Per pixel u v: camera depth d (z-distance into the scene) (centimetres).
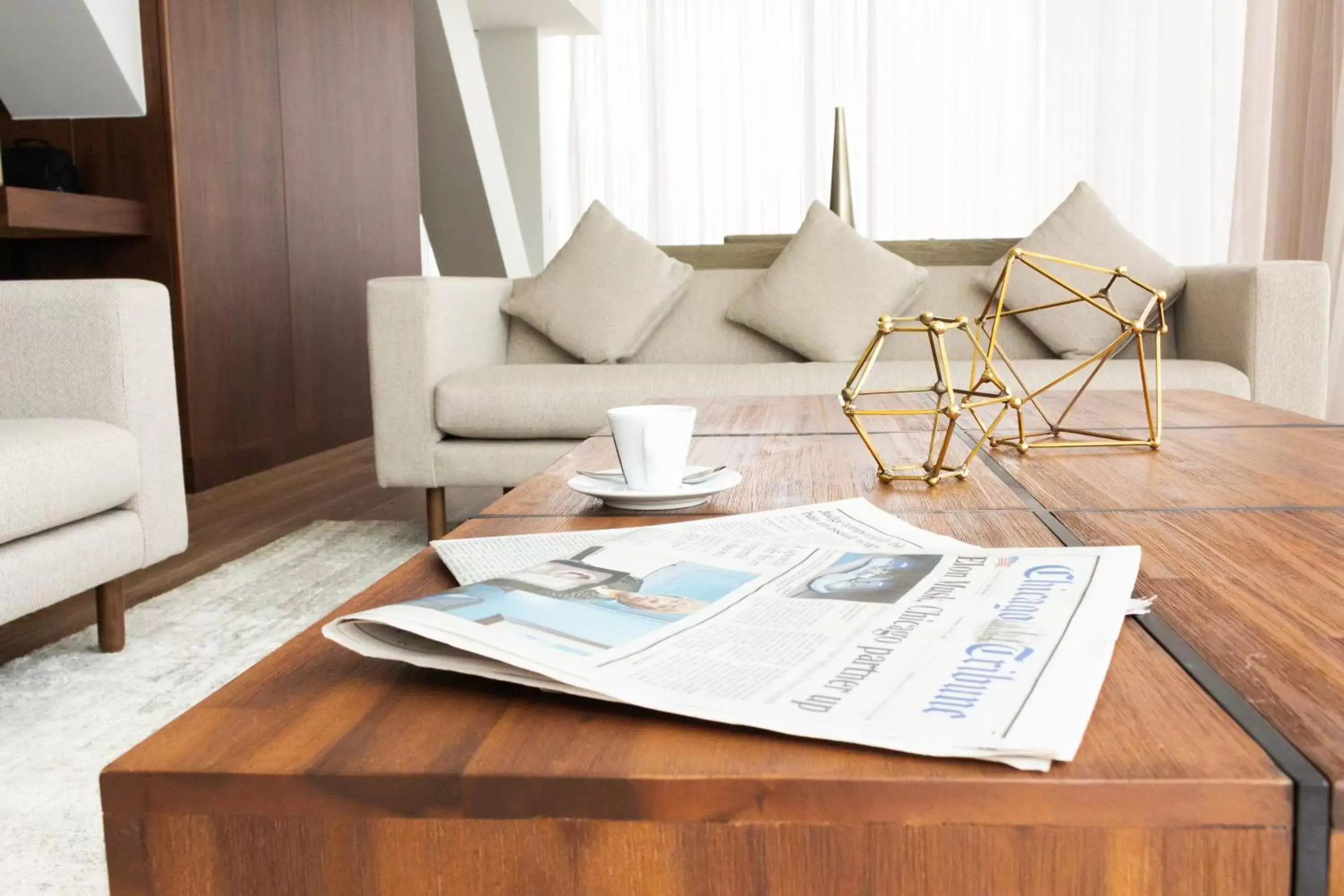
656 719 49
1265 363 264
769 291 321
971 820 42
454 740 47
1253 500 96
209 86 390
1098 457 121
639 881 43
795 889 43
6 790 142
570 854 43
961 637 55
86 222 341
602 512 100
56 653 200
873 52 831
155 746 47
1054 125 800
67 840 128
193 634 210
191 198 379
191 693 177
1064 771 42
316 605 229
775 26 844
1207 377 260
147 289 205
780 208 857
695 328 333
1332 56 414
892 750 44
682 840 43
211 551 288
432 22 616
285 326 443
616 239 334
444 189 678
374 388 277
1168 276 300
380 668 57
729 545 76
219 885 45
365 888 44
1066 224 315
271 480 404
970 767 43
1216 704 49
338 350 489
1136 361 294
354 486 386
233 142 405
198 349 382
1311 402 264
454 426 274
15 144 352
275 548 285
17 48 352
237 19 408
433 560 81
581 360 327
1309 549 78
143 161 371
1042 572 66
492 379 277
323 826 44
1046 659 52
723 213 862
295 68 450
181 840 45
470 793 44
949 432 107
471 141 653
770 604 62
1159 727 46
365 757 45
